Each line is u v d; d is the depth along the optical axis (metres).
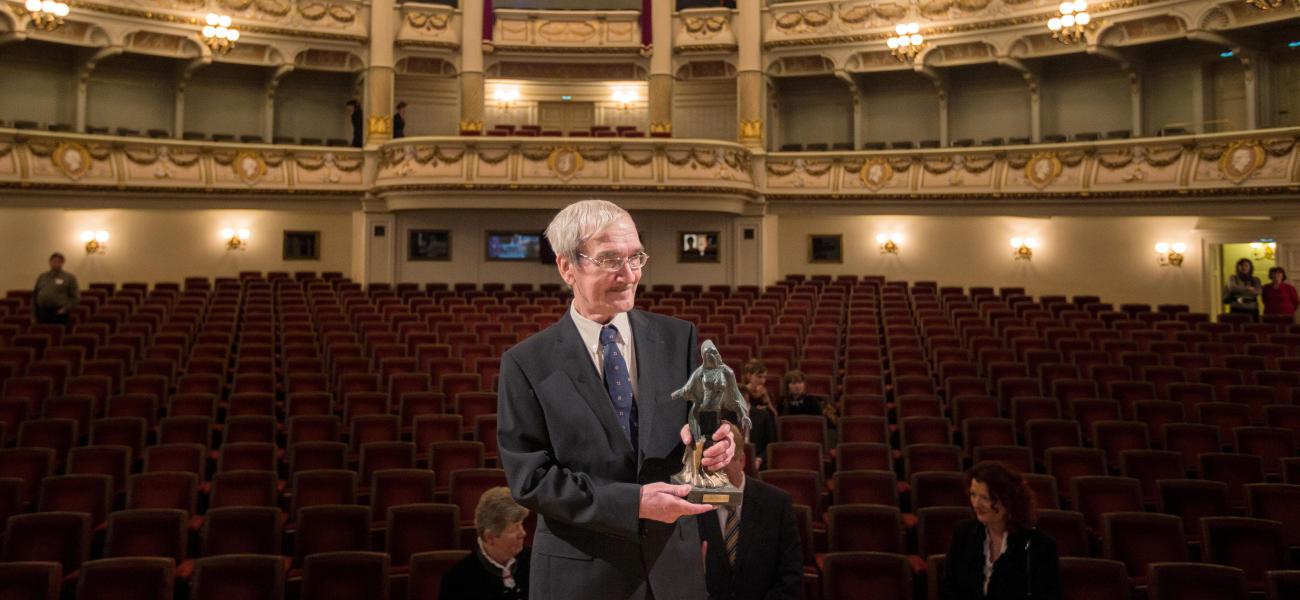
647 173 18.20
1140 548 5.73
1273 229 16.67
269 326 13.15
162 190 17.89
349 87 21.92
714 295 17.41
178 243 19.25
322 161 19.14
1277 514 6.36
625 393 2.10
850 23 20.11
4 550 5.57
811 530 5.83
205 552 5.72
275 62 19.84
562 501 1.90
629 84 22.73
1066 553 5.73
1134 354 11.18
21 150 16.53
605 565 2.01
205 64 20.06
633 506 1.87
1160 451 7.29
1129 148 16.80
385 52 19.91
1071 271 18.84
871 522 5.95
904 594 5.11
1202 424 8.32
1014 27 18.66
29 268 17.83
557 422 2.03
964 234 19.78
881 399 9.23
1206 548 5.67
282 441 8.91
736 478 2.98
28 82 18.81
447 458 7.48
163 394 9.71
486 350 11.64
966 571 4.04
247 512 5.82
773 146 22.06
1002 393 9.78
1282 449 7.86
